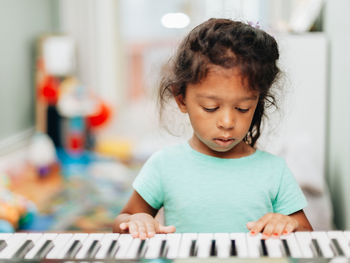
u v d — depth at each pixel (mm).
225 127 855
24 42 3850
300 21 2357
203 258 698
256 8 4102
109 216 2547
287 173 1020
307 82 2053
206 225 984
